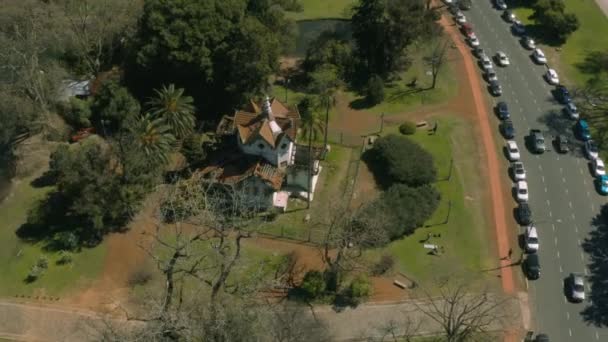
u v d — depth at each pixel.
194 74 124.94
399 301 97.25
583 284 98.81
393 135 123.19
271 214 110.00
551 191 116.69
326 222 106.94
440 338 92.25
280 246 105.06
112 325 89.50
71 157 106.62
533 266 100.75
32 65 121.75
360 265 101.38
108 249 104.44
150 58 122.94
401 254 104.06
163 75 126.94
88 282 99.75
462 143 126.62
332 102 135.75
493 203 113.62
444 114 134.50
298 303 96.44
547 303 97.31
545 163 122.75
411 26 138.88
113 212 104.00
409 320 91.19
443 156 123.00
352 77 145.25
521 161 123.06
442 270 101.62
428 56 152.00
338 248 100.06
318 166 117.62
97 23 137.38
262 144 108.75
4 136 122.00
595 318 95.38
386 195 109.38
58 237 105.56
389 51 142.00
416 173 114.44
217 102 130.75
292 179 113.38
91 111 127.50
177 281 95.00
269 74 128.75
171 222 107.31
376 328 94.00
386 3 137.38
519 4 173.88
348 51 144.75
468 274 101.12
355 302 96.88
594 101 137.88
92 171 103.06
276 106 116.25
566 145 125.19
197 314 84.38
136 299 97.19
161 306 79.56
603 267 102.75
